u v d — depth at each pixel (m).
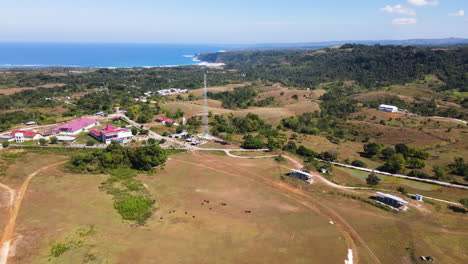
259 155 127.56
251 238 67.50
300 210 81.50
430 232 72.06
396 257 62.56
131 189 90.00
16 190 84.81
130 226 70.00
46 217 71.50
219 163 116.38
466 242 68.50
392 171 116.56
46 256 57.91
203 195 89.25
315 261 60.38
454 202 90.88
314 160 122.25
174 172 106.31
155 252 60.81
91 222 70.25
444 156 132.12
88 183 92.88
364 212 80.88
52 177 95.44
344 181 104.00
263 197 88.94
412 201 87.75
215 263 58.44
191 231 69.31
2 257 57.09
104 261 57.31
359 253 63.47
